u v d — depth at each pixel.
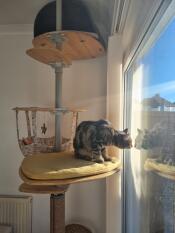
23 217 1.88
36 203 1.96
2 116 1.98
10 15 1.74
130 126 1.47
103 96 1.88
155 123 0.96
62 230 1.28
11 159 1.98
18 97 1.97
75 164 1.16
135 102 1.33
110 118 1.47
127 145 1.15
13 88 1.97
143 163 1.17
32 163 1.20
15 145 1.97
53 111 1.47
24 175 1.12
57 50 1.27
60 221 1.28
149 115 1.05
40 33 1.33
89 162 1.20
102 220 1.91
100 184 1.91
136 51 1.18
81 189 1.93
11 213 1.89
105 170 1.14
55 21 1.30
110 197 1.49
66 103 1.91
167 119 0.81
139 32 1.00
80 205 1.93
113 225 1.48
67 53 1.64
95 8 1.49
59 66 1.45
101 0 1.39
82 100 1.91
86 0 1.40
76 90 1.91
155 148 0.96
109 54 1.48
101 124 1.22
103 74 1.89
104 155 1.26
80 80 1.91
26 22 1.87
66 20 1.29
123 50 1.46
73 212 1.94
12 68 1.97
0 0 1.52
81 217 1.93
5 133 1.98
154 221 0.99
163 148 0.86
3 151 1.98
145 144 1.11
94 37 1.35
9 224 1.89
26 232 1.88
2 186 1.99
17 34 1.96
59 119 1.49
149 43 1.02
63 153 1.44
